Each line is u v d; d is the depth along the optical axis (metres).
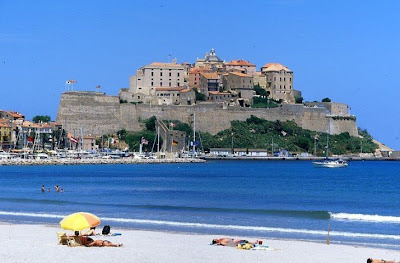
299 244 79.81
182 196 164.50
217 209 125.62
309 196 168.50
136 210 122.81
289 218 110.62
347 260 69.50
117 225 99.19
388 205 142.50
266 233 92.12
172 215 114.50
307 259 69.75
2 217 108.81
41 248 72.31
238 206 135.00
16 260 65.19
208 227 97.75
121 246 75.06
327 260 69.31
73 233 85.50
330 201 152.50
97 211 120.38
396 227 99.31
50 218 107.81
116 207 128.50
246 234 90.94
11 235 83.69
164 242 79.31
